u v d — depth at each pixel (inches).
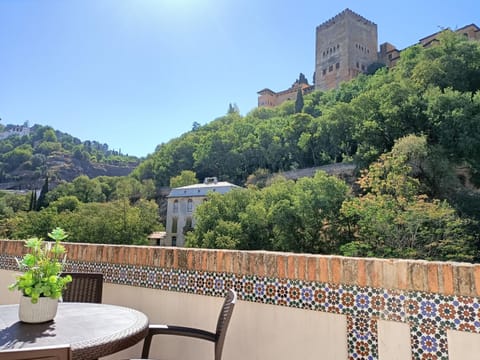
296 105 2456.9
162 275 89.7
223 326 59.4
